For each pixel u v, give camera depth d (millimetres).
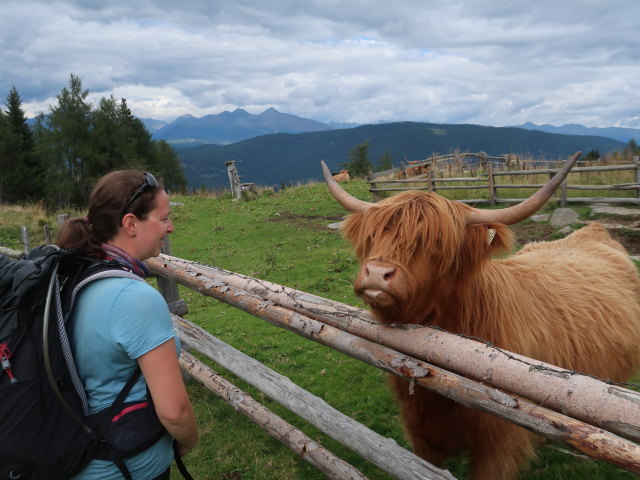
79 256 1727
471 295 2645
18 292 1564
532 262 3645
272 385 3256
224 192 27859
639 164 11898
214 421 4613
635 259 8594
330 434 2723
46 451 1557
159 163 55562
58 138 32781
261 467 3865
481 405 1853
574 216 11672
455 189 16000
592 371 3189
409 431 3104
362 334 2543
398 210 2367
